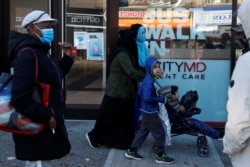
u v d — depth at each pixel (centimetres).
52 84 351
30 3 746
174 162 541
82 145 610
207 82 695
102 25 725
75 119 740
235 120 236
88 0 723
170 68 700
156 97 521
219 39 688
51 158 355
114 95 581
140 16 702
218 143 629
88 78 736
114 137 593
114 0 705
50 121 341
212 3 684
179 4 691
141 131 544
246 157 248
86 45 731
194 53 695
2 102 339
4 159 543
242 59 243
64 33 732
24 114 336
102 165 529
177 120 554
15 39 350
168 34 698
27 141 350
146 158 557
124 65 562
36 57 342
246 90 235
